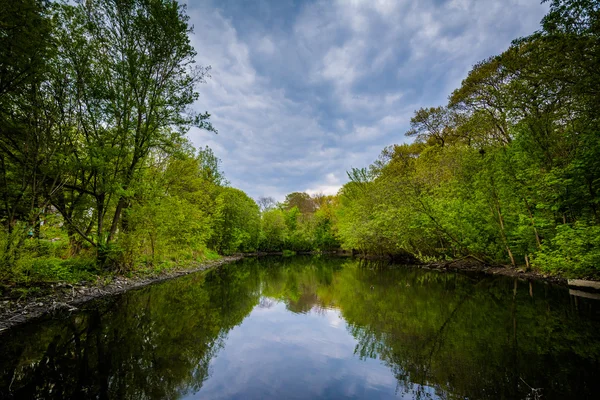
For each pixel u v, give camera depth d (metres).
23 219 10.24
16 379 4.80
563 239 11.80
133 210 14.29
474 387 4.43
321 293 13.49
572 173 11.84
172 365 5.52
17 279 8.91
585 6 9.12
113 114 13.42
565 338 6.42
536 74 12.21
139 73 13.70
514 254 18.73
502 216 18.02
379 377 5.01
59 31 11.63
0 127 9.88
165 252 19.38
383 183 26.59
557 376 4.68
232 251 42.28
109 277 12.93
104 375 5.03
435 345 6.33
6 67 9.14
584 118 11.59
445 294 11.79
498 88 17.77
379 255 33.84
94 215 14.67
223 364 5.65
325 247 57.25
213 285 15.80
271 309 10.53
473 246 19.20
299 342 6.97
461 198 20.33
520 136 15.27
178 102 14.72
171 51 14.44
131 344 6.53
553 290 11.83
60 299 9.57
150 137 14.66
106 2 13.01
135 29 13.60
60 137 11.23
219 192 36.12
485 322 7.82
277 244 55.47
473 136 20.31
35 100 10.23
